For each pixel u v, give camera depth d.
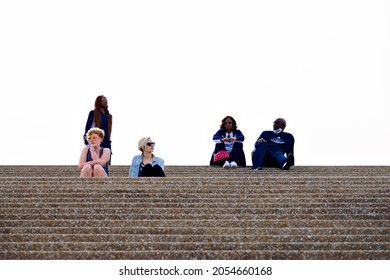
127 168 28.81
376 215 18.98
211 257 16.42
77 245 16.69
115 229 17.61
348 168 29.23
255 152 28.91
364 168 29.17
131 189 20.70
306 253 16.45
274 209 19.20
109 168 28.77
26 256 16.33
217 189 20.80
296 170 28.58
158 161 23.92
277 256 16.45
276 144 29.39
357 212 19.33
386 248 16.78
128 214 18.77
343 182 22.14
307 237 17.12
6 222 18.09
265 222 18.11
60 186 21.14
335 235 17.12
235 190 20.78
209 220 18.11
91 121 27.83
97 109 27.84
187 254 16.41
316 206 19.72
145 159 23.89
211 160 29.80
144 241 17.11
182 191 20.70
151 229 17.61
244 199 20.03
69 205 19.56
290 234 17.55
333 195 20.52
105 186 21.09
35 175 27.48
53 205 19.55
